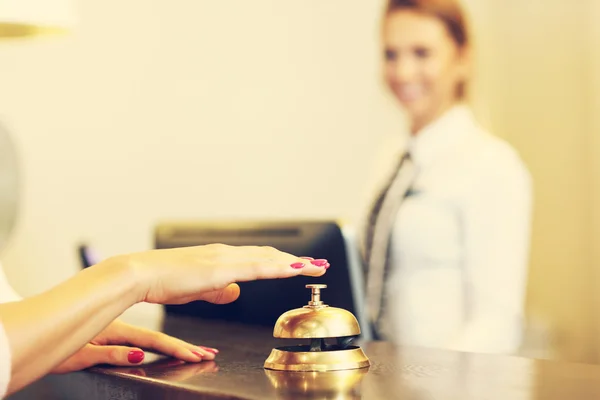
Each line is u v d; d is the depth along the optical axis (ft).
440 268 8.88
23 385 2.78
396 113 12.29
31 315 2.77
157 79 9.57
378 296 9.41
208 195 10.11
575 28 12.83
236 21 10.44
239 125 10.46
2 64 8.24
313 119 11.34
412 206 9.18
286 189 11.00
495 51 13.56
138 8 9.38
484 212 8.60
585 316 12.83
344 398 2.33
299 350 3.03
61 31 6.85
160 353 3.46
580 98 12.80
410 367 2.99
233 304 5.14
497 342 7.96
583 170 12.82
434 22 10.24
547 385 2.56
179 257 3.02
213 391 2.49
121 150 9.21
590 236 12.73
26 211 8.39
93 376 3.17
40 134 8.52
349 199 11.74
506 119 13.57
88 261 6.64
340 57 11.69
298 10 11.19
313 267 3.04
